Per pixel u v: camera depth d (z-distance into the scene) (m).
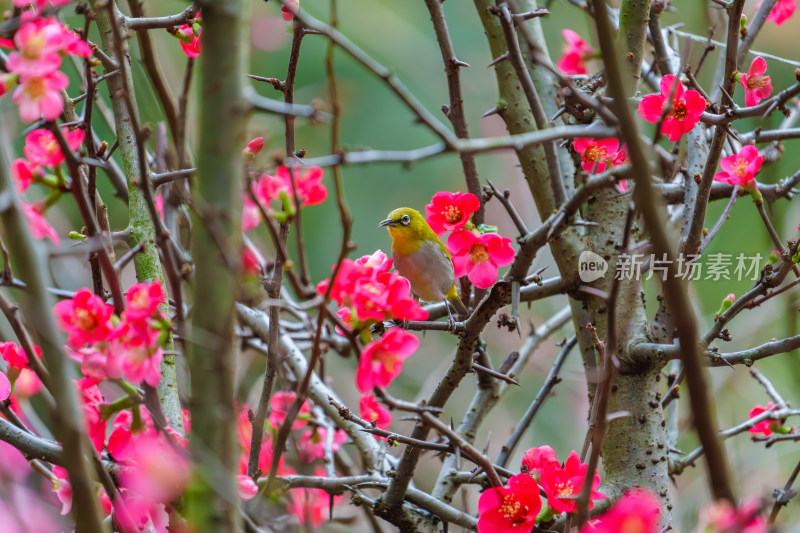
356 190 22.92
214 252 4.39
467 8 25.00
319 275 21.75
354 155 4.21
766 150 9.38
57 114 5.02
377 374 5.04
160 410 5.39
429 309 9.34
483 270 7.08
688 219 7.86
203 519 4.43
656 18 8.88
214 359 4.38
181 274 5.29
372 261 6.24
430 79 23.84
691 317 4.24
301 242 5.14
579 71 10.12
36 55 4.98
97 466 5.08
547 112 8.70
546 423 16.94
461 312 9.22
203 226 4.39
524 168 8.55
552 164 8.02
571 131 4.48
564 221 5.20
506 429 16.34
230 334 4.41
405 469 6.66
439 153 4.22
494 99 23.80
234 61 4.39
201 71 4.42
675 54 9.71
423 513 7.18
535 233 5.38
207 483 4.41
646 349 7.42
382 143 22.70
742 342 15.13
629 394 7.64
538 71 8.87
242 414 8.07
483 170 22.11
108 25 7.01
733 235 17.70
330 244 22.20
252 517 6.08
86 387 5.57
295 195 5.14
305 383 5.01
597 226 8.02
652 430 7.60
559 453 16.62
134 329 4.99
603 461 7.76
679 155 9.03
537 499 5.88
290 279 4.79
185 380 7.34
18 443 5.80
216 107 4.38
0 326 7.58
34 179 6.13
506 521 5.88
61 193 6.21
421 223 9.38
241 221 4.50
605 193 8.01
